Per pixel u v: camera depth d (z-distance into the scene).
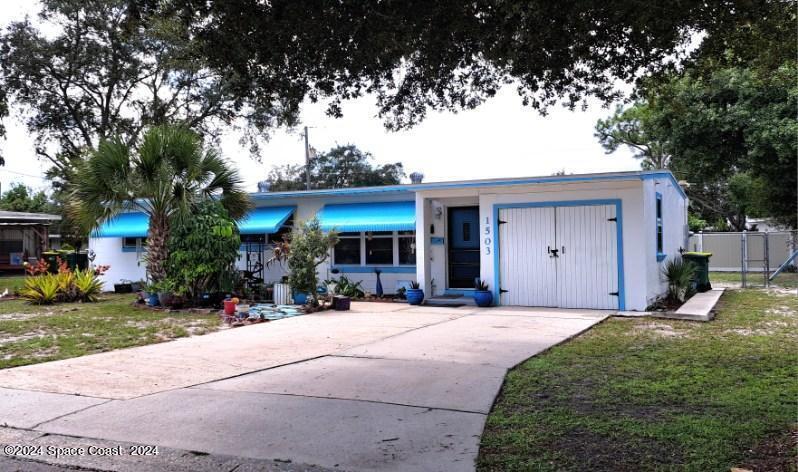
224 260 14.70
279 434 5.18
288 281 14.62
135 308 14.98
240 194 16.20
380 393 6.39
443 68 8.76
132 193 15.15
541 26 7.24
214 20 7.21
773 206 25.45
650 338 9.52
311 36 7.25
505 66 8.87
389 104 9.52
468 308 14.19
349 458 4.63
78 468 4.64
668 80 8.47
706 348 8.57
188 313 13.95
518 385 6.64
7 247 32.59
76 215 15.48
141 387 6.85
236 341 9.88
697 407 5.68
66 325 11.94
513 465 4.40
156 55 26.86
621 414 5.51
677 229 18.58
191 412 5.85
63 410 6.00
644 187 13.08
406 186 15.42
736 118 21.06
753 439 4.75
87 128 29.19
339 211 17.41
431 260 16.30
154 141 14.89
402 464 4.49
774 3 7.15
